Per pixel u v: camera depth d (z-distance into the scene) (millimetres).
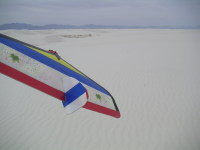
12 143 6129
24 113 7859
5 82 11641
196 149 5668
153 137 6242
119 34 50781
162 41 28094
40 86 1125
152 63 14602
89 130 6684
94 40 37406
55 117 7504
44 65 1312
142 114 7484
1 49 1174
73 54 20422
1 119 7453
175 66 13594
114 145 5953
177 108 7848
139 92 9352
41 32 57594
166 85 10125
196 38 30062
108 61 15836
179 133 6383
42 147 5977
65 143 6113
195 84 10164
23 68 1150
